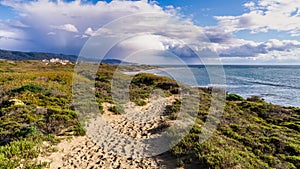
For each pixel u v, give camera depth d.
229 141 9.10
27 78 22.34
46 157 7.17
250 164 7.01
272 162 7.81
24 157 6.80
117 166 7.14
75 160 7.36
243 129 11.58
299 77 67.81
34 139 8.14
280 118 17.02
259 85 48.12
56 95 15.30
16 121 10.16
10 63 47.00
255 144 9.43
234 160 6.70
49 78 23.05
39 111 11.33
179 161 7.13
